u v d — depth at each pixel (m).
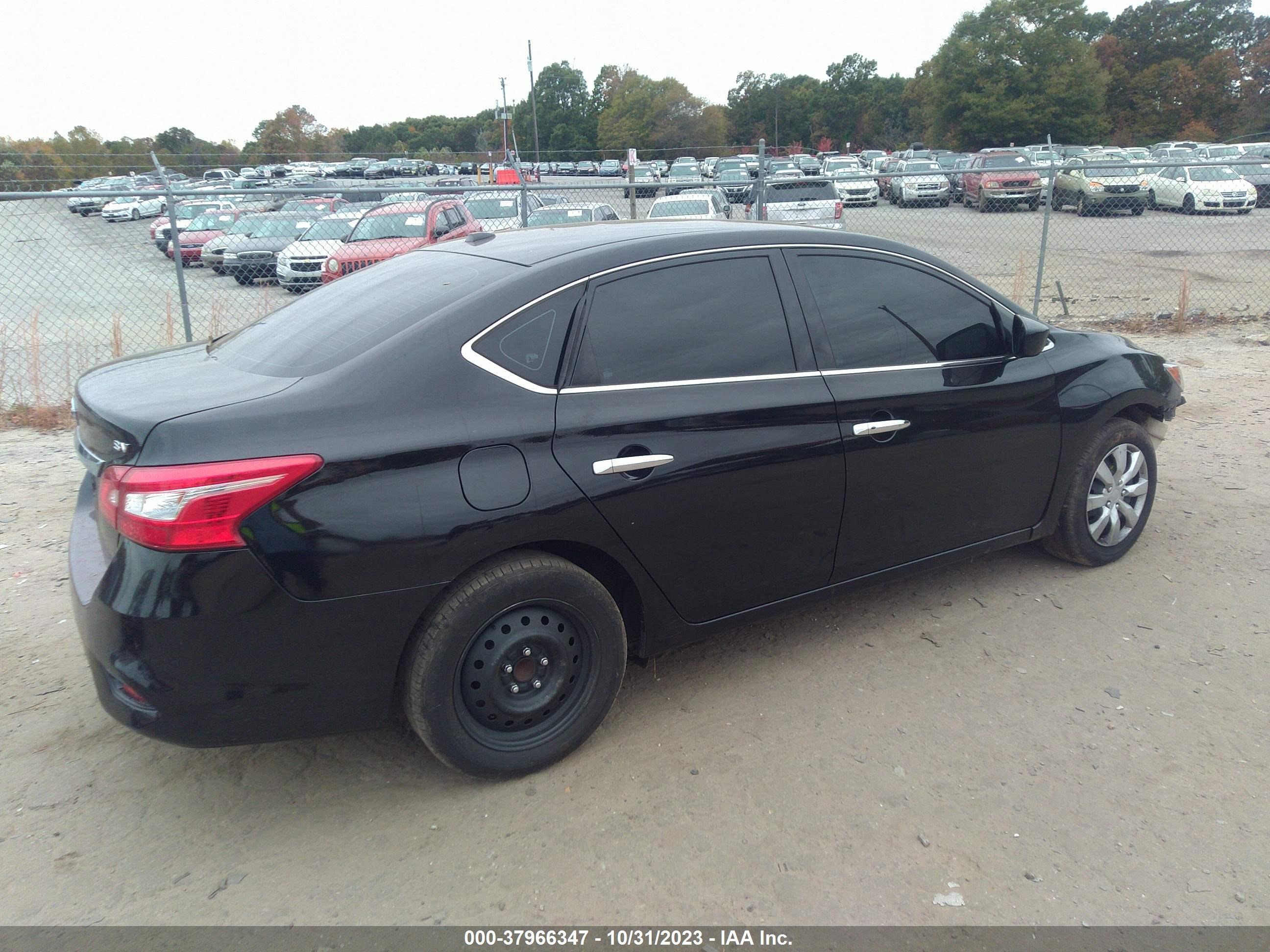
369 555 2.61
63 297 14.18
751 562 3.40
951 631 4.03
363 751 3.28
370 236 13.18
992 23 58.03
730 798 2.97
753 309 3.38
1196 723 3.32
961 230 18.12
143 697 2.51
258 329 3.48
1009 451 4.02
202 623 2.47
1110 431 4.39
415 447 2.67
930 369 3.76
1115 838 2.76
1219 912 2.48
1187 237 19.94
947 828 2.82
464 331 2.86
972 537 4.05
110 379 3.09
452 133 97.69
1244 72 65.50
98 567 2.76
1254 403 7.66
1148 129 64.94
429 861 2.73
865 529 3.66
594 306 3.07
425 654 2.78
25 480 6.28
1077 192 22.52
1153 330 11.14
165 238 17.69
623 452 3.01
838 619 4.18
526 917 2.51
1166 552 4.77
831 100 100.00
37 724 3.43
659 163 46.81
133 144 52.53
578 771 3.13
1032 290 14.23
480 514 2.75
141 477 2.45
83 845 2.81
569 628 3.06
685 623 3.35
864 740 3.27
